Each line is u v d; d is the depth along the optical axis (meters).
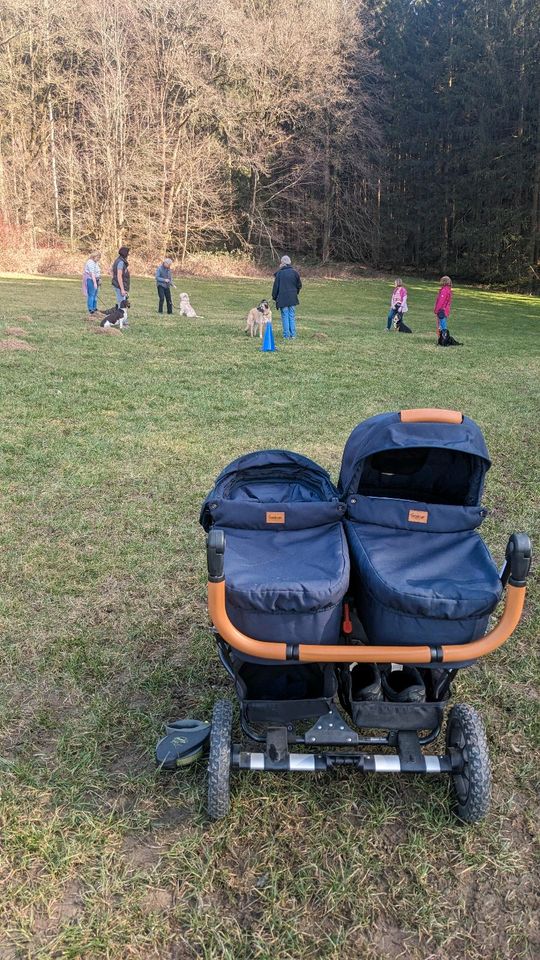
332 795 3.01
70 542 5.34
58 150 38.06
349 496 3.10
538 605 4.66
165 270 20.14
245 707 2.75
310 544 2.93
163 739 3.14
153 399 9.91
